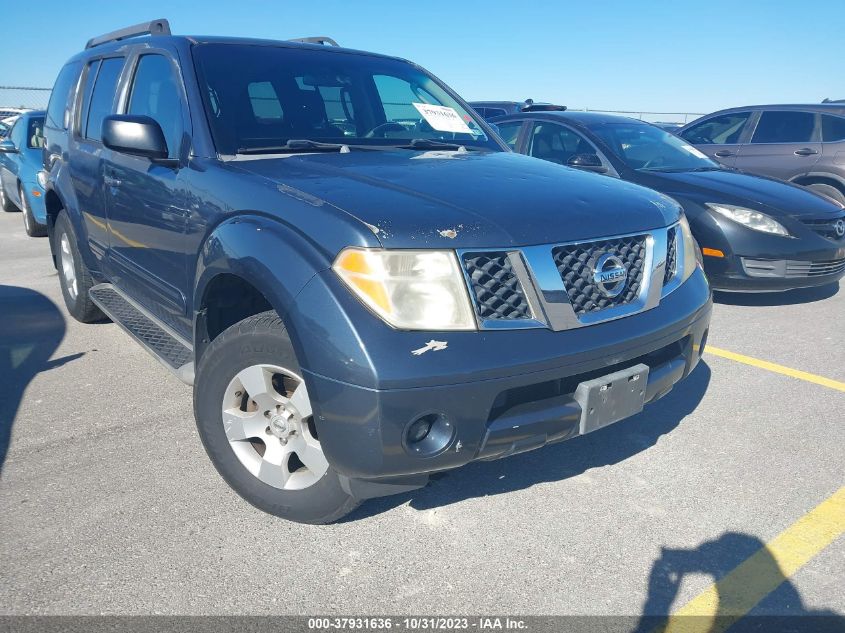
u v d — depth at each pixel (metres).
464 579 2.31
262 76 3.40
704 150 9.35
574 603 2.20
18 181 8.85
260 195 2.51
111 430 3.34
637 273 2.56
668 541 2.53
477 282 2.16
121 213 3.66
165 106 3.35
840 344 4.80
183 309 3.13
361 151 3.24
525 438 2.24
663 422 3.52
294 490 2.49
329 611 2.15
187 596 2.19
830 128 8.33
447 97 4.20
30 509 2.65
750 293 6.28
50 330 4.93
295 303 2.15
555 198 2.54
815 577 2.35
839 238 5.55
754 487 2.91
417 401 2.03
